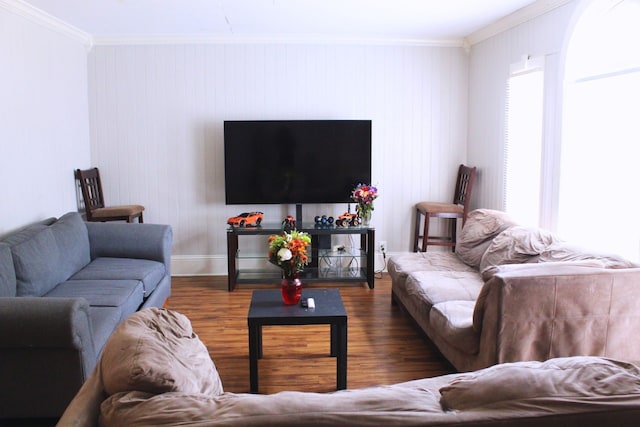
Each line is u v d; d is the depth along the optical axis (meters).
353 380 3.32
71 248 4.02
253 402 1.32
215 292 5.21
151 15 4.56
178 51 5.55
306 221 5.77
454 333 2.99
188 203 5.73
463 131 5.86
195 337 2.20
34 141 4.34
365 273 5.50
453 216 5.45
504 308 2.72
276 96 5.66
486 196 5.38
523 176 4.59
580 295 2.78
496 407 1.28
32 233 3.62
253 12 4.48
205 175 5.70
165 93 5.59
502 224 4.21
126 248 4.51
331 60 5.66
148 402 1.39
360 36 5.58
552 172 4.11
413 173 5.87
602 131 3.60
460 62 5.78
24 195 4.17
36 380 2.65
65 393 2.66
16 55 4.05
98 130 5.59
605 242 3.58
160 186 5.70
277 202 5.55
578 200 3.86
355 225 5.41
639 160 3.26
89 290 3.57
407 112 5.79
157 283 4.33
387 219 5.91
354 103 5.73
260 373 3.42
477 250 4.29
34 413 2.69
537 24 4.30
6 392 2.66
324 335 4.09
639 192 3.26
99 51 5.51
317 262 5.53
